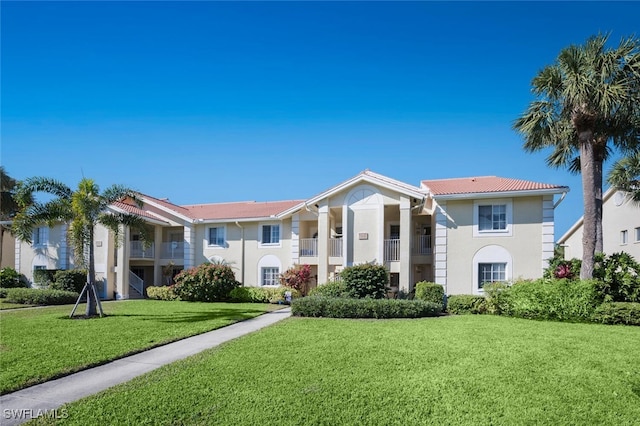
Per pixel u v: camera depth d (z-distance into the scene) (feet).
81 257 54.85
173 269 97.86
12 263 118.42
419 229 82.33
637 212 88.28
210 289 77.66
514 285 55.42
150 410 20.98
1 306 69.10
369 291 63.41
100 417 20.20
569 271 56.13
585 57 53.11
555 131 60.44
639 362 29.14
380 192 73.31
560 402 22.11
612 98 50.80
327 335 39.09
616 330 41.63
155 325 46.24
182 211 101.24
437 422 19.79
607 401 22.30
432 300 61.87
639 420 20.07
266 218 85.76
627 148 62.44
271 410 20.98
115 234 59.41
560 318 49.32
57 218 56.29
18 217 53.83
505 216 64.69
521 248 63.21
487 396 22.82
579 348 33.12
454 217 66.80
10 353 32.22
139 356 32.65
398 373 26.73
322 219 76.07
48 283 89.97
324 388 24.00
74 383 25.81
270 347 34.06
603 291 52.21
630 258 54.03
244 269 89.92
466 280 65.16
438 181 80.89
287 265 86.48
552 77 55.47
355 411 20.89
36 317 53.26
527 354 31.27
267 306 68.74
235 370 27.48
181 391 23.58
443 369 27.50
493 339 36.68
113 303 74.02
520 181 70.08
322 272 74.69
